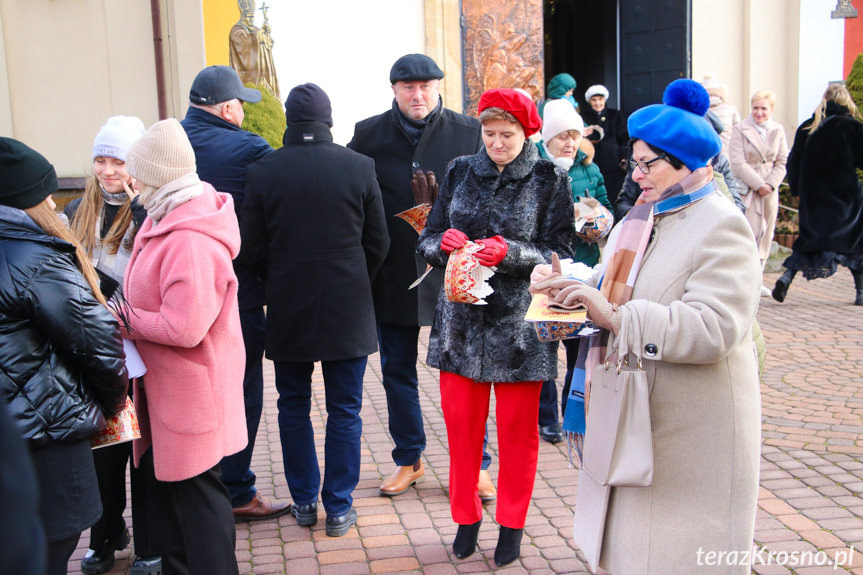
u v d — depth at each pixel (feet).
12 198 7.76
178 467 9.19
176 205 9.22
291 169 11.93
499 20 33.01
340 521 12.23
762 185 27.89
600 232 14.39
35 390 7.48
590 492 8.38
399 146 14.15
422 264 13.80
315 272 11.97
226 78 12.98
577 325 8.27
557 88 25.55
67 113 27.37
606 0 54.44
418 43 32.24
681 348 7.34
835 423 16.38
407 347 13.78
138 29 27.30
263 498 13.57
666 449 7.73
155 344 9.21
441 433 16.63
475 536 11.41
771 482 13.66
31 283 7.43
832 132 26.53
